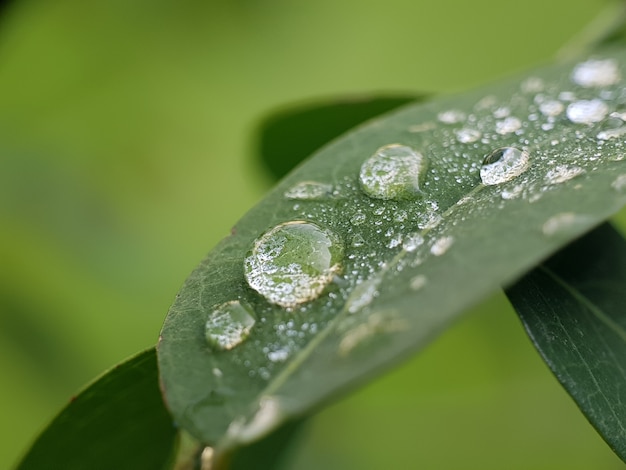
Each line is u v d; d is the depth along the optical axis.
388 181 0.10
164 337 0.10
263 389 0.09
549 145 0.10
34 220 0.20
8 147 0.20
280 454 0.12
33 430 0.17
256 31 0.22
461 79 0.22
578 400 0.10
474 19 0.22
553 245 0.09
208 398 0.09
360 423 0.18
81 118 0.21
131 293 0.19
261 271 0.10
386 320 0.09
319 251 0.10
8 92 0.21
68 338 0.18
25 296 0.19
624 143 0.10
